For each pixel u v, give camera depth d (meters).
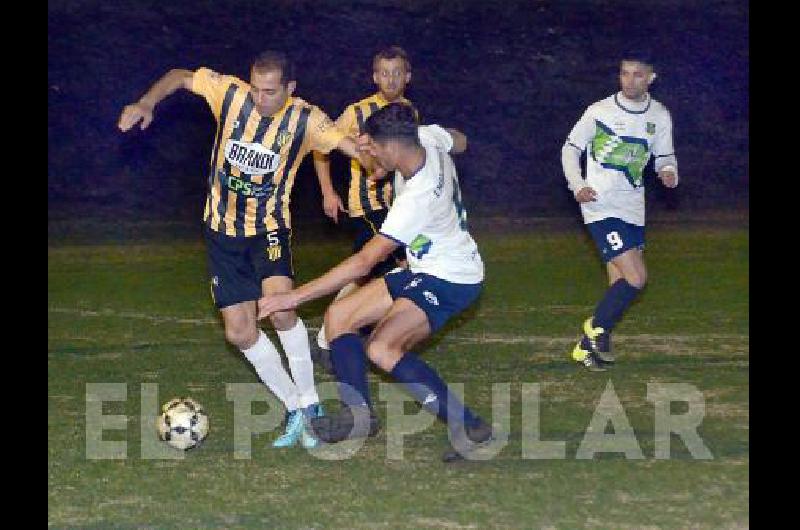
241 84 14.12
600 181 17.02
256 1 36.41
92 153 32.62
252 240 14.38
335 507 11.66
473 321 20.77
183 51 35.34
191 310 21.91
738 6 37.53
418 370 13.02
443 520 11.24
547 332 19.88
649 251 27.36
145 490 12.26
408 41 36.19
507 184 33.16
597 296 22.92
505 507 11.58
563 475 12.57
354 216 18.02
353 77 35.19
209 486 12.38
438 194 13.02
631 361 17.75
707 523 11.04
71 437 14.16
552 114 35.09
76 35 34.41
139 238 29.20
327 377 17.25
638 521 11.12
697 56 36.69
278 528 11.11
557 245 28.27
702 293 22.84
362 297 13.86
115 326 20.55
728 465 12.80
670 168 17.17
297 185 30.69
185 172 32.69
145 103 13.90
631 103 16.89
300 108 14.09
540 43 36.78
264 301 12.68
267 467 13.05
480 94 35.44
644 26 37.28
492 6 37.38
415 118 12.87
